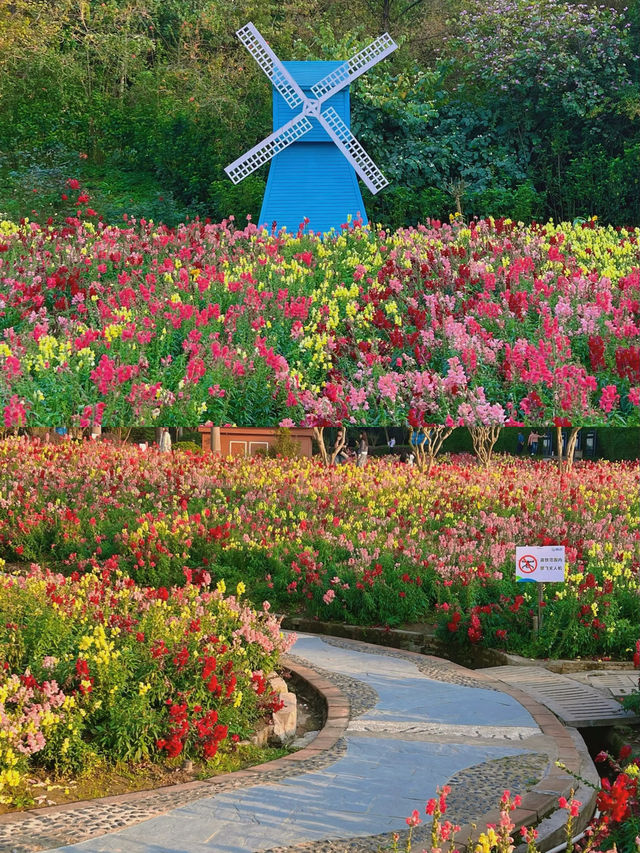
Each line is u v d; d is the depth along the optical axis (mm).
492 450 20547
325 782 5641
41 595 7426
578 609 9508
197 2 30422
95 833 4754
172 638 6734
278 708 6891
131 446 17922
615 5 26266
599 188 21781
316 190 20547
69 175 20984
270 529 12711
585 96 22828
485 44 24578
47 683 5668
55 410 9570
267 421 10062
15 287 12359
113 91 27438
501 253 14266
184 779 5789
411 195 21250
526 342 10500
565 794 5445
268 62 20953
